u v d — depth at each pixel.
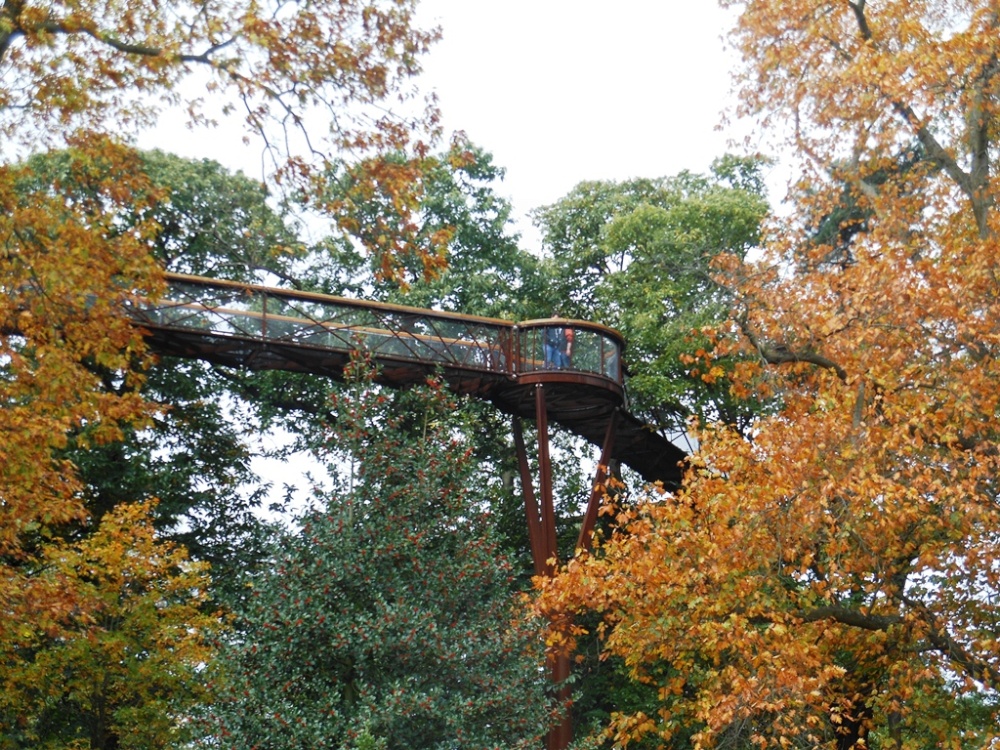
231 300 23.19
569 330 25.02
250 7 13.72
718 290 29.55
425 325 24.34
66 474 15.68
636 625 16.06
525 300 32.19
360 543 18.50
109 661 19.30
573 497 32.62
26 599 15.83
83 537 25.89
